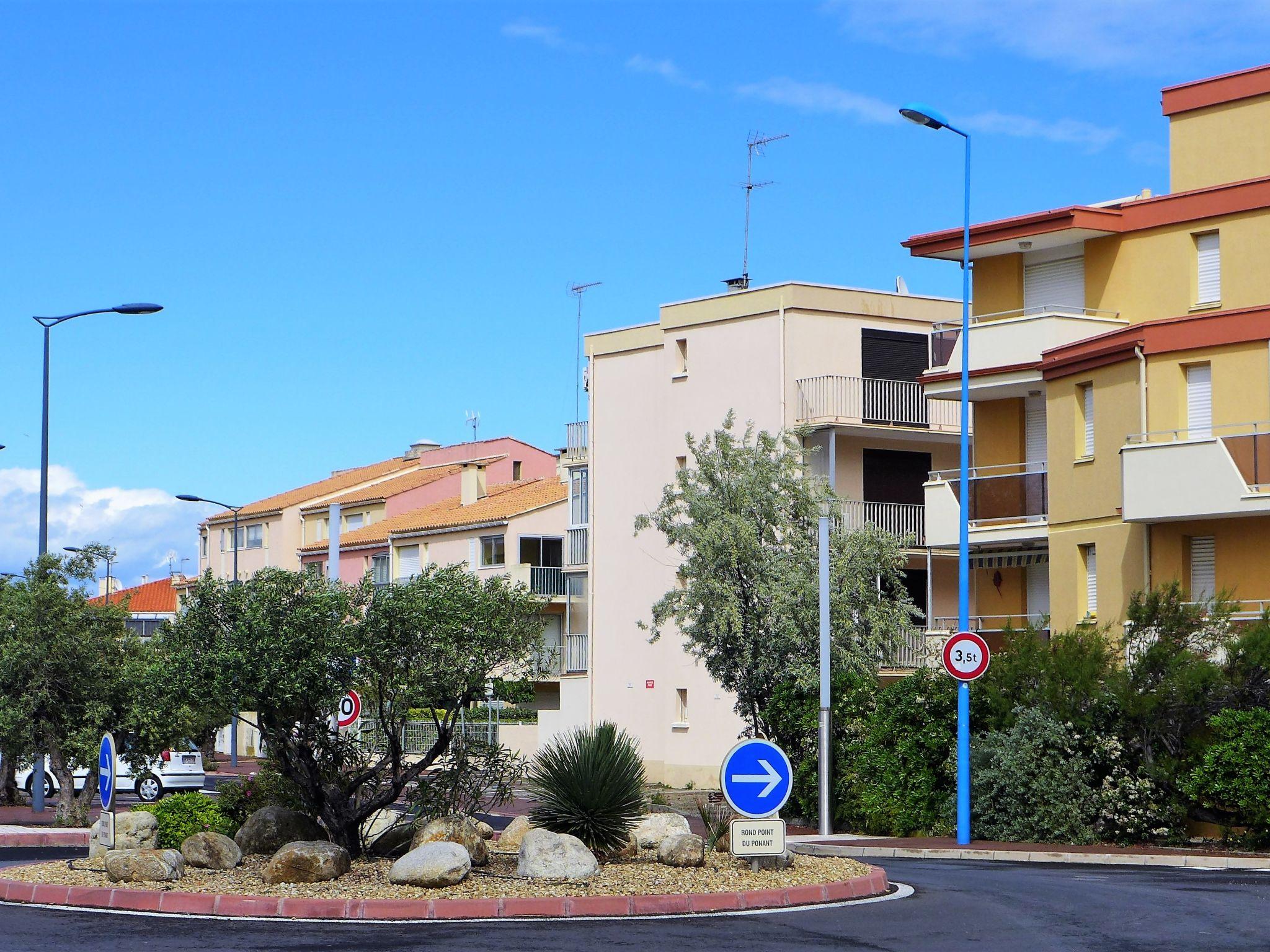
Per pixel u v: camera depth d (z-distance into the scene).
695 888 15.96
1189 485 27.78
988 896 16.36
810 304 43.03
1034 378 33.94
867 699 28.67
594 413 48.56
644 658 46.22
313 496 77.69
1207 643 23.58
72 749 26.89
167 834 19.27
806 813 29.16
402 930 13.82
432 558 62.16
